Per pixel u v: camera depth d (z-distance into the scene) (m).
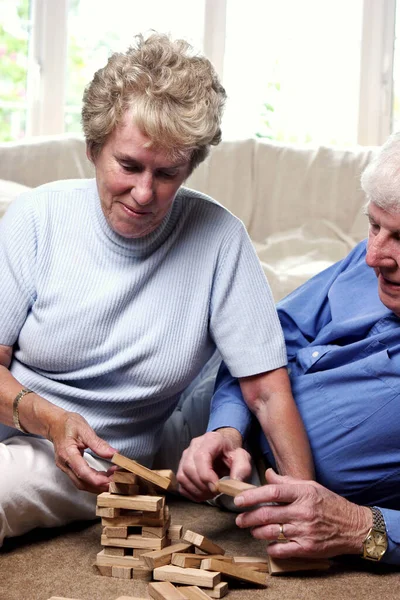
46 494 1.77
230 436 1.89
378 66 3.77
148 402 1.91
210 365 2.40
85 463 1.66
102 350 1.84
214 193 3.25
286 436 1.83
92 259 1.85
